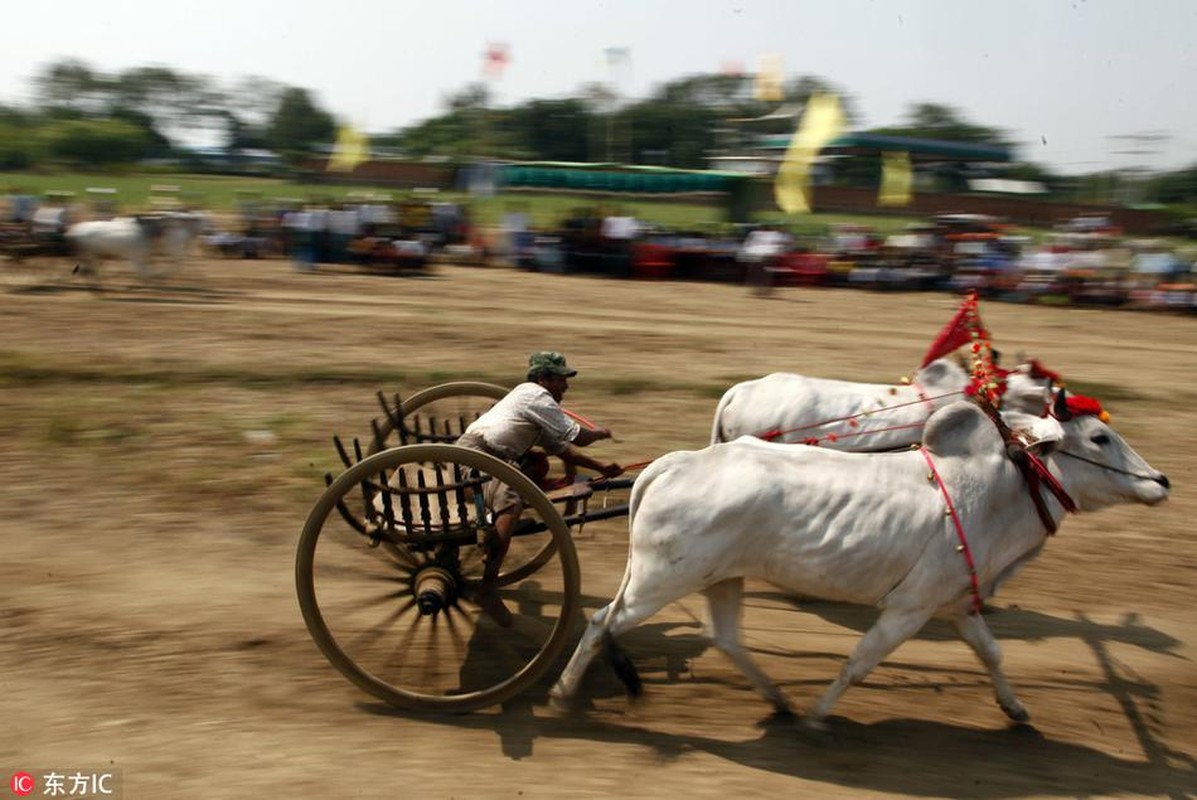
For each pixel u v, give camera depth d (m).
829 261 26.91
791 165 31.50
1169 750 5.68
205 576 7.16
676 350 15.87
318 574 7.28
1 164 73.81
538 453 6.59
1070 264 25.17
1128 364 16.70
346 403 11.59
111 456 9.43
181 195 46.44
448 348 15.22
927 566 5.42
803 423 7.04
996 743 5.66
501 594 7.14
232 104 101.56
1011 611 7.28
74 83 96.75
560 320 18.44
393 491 5.65
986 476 5.57
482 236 28.89
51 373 12.19
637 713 5.77
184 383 12.12
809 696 6.02
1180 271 24.95
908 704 6.02
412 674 6.06
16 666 5.89
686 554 5.38
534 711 5.75
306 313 17.80
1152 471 5.79
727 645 5.78
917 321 20.39
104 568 7.20
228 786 4.92
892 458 5.62
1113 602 7.45
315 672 6.03
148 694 5.69
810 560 5.38
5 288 19.66
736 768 5.29
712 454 5.55
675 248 26.95
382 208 27.83
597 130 60.47
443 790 4.98
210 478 8.93
